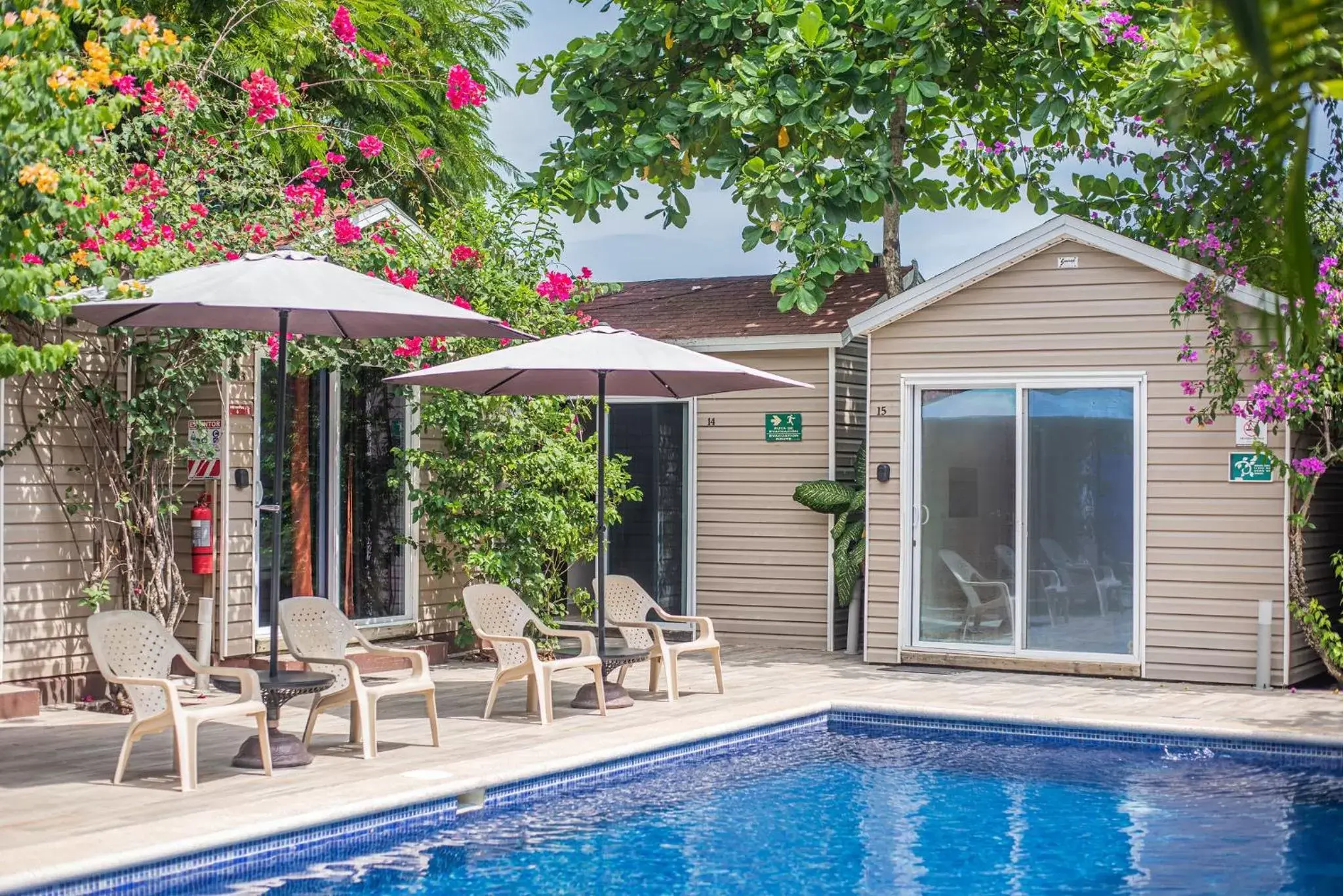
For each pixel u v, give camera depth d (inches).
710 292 645.3
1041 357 461.7
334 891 235.1
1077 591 460.1
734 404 567.5
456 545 482.3
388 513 490.0
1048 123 581.0
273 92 438.9
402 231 477.1
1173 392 442.9
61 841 225.9
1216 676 437.1
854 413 568.4
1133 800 308.8
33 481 383.9
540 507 475.2
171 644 301.1
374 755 316.8
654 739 336.8
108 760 309.9
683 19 572.4
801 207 547.2
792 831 280.7
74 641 396.5
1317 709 386.0
